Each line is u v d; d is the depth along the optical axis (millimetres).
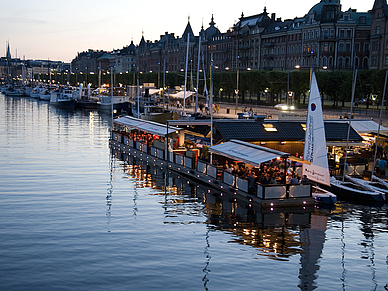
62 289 20344
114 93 152000
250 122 45969
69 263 23094
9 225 28953
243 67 171875
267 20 161375
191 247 25438
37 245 25516
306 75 105438
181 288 20562
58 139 73000
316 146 35219
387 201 36031
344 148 47031
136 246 25469
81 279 21328
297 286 21031
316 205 34344
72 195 36750
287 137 45156
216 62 189000
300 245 26141
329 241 26922
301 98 132500
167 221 30000
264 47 159125
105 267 22656
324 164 34562
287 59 147000
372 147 49000
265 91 118188
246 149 36281
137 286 20688
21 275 21703
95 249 24969
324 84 102375
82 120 108375
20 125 93438
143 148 54156
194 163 43062
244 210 32562
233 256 24281
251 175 34844
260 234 27781
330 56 130250
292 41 144000
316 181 35562
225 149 37812
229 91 132250
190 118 74312
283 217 31172
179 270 22406
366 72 95312
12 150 60531
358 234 28234
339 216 31797
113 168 48344
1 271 22125
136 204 34094
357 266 23469
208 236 27266
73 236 27016
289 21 151375
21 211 32062
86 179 42812
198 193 37375
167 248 25234
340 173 41656
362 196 35875
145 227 28766
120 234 27422
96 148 63594
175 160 46312
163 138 52500
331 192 37906
